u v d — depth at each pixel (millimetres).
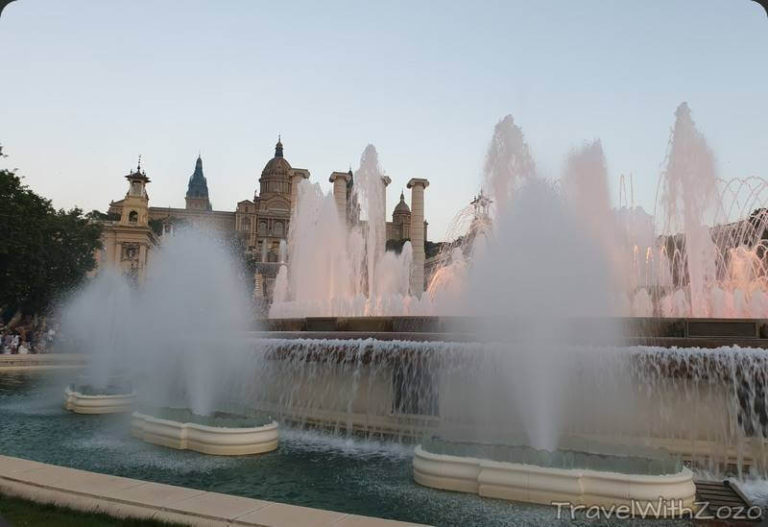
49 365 23016
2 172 30781
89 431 10312
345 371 10266
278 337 11234
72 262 41906
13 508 5316
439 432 8984
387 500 6348
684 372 7816
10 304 36781
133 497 5406
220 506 5148
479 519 5699
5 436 9883
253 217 132375
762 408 7516
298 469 7750
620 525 5516
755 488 6887
